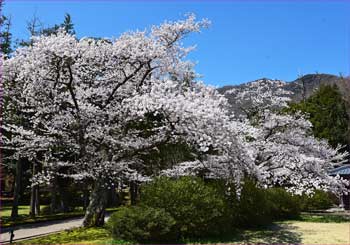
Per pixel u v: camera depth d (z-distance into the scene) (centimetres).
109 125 1097
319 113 3141
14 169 2220
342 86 3588
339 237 1055
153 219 894
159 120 1119
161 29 1144
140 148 1099
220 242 931
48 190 2770
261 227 1247
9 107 1188
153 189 991
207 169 1110
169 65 1184
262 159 1523
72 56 934
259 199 1241
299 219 1558
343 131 3116
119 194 2742
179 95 872
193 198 956
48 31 2080
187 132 916
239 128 1041
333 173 2256
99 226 1141
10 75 987
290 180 1566
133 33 1084
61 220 1756
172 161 1402
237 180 1014
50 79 1013
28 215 2106
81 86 1137
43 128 1244
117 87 1115
